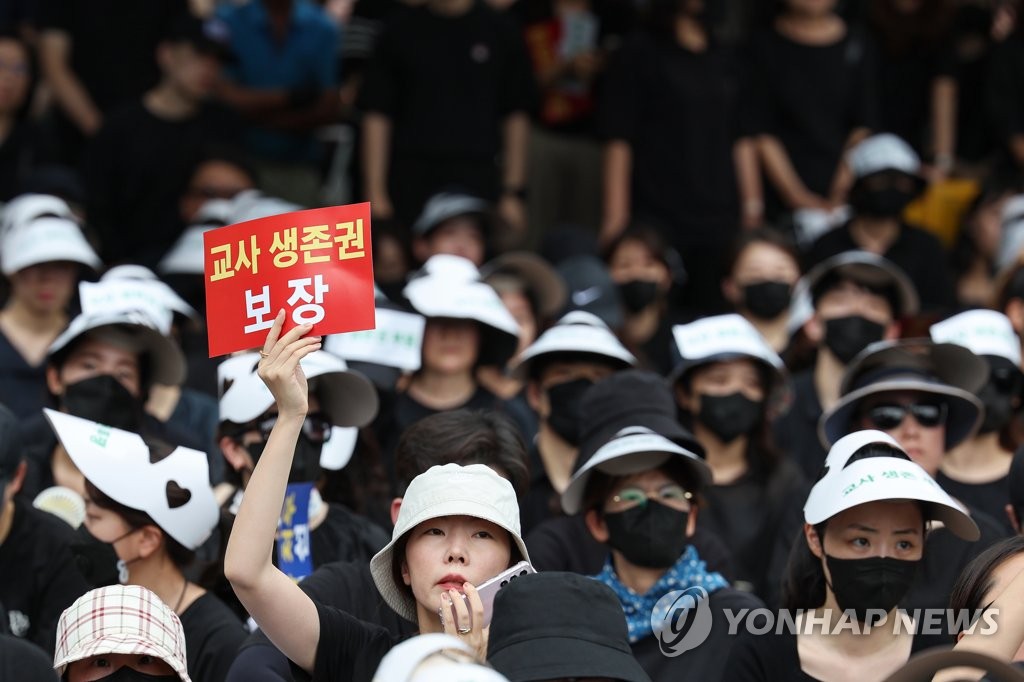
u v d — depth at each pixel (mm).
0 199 28500
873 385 17625
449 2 29281
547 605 10828
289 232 12547
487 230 26469
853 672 13398
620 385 15555
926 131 33906
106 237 26938
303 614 12219
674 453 14859
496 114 29562
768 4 32438
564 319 19391
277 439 12086
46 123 30391
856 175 27016
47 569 15461
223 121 28391
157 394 20172
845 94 30812
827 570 13406
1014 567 12648
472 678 8805
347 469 17156
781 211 30609
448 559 12258
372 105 29109
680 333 19391
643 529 14656
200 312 24109
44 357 21344
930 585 15523
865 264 21562
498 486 12344
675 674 14523
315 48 29812
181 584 15094
